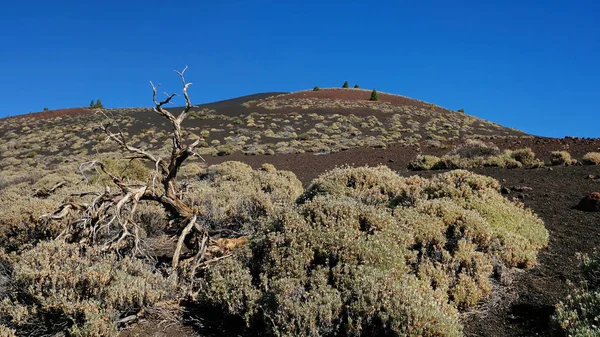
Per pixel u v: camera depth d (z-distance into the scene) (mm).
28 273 4094
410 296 3678
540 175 11094
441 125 44469
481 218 5641
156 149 33906
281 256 4707
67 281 4172
